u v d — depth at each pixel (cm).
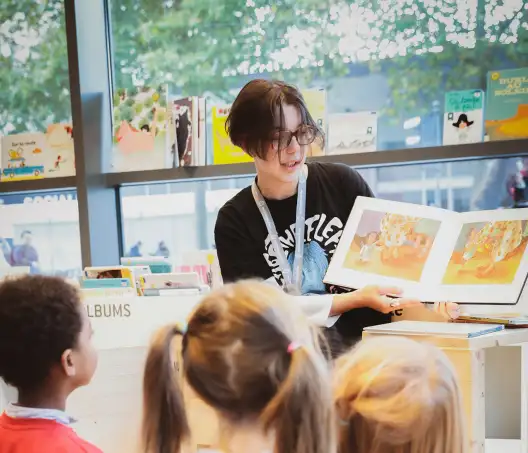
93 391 129
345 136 271
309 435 84
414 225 144
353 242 148
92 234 290
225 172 279
